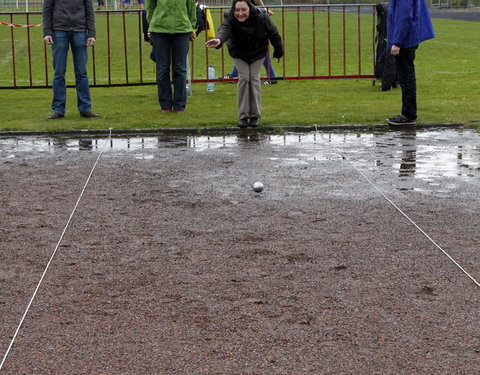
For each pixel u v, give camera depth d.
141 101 12.47
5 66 19.03
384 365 3.29
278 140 8.80
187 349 3.46
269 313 3.85
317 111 10.79
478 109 10.66
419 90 12.94
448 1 47.94
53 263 4.66
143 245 4.99
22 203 6.10
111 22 35.22
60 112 10.53
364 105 11.32
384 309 3.89
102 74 17.55
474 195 6.16
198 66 19.16
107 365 3.31
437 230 5.23
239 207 5.89
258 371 3.24
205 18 13.84
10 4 53.06
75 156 7.98
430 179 6.74
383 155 7.82
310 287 4.20
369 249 4.84
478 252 4.77
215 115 10.56
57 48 10.39
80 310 3.93
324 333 3.61
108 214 5.75
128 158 7.85
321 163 7.48
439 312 3.85
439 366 3.28
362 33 27.47
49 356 3.41
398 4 9.20
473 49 21.45
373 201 6.02
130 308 3.94
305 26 31.41
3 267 4.59
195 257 4.73
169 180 6.84
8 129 9.55
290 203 5.99
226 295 4.10
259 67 9.54
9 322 3.79
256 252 4.81
